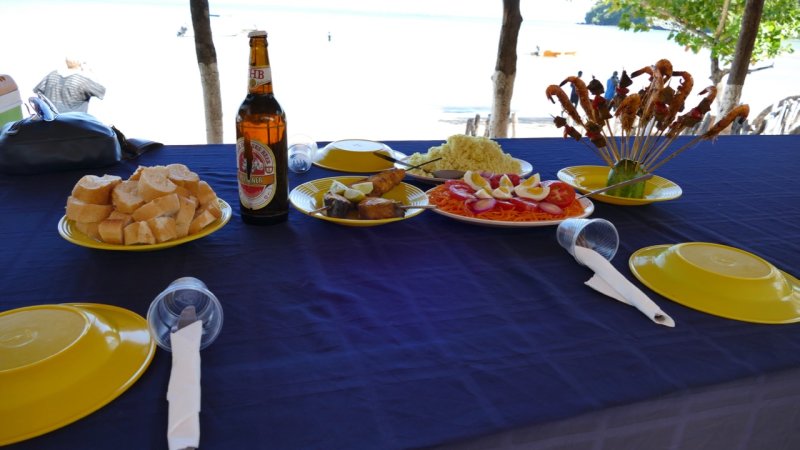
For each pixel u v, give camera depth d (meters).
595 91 1.23
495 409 0.60
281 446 0.53
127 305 0.78
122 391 0.58
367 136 7.34
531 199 1.15
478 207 1.11
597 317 0.81
